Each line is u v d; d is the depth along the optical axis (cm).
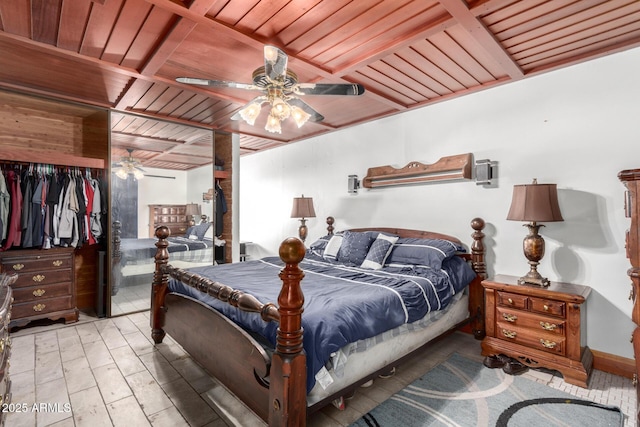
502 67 263
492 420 185
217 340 199
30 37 217
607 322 246
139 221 398
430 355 271
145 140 411
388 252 327
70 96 327
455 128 333
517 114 292
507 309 255
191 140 441
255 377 164
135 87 303
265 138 507
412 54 243
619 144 242
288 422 142
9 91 308
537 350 240
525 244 259
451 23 201
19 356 262
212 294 208
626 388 219
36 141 363
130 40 223
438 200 348
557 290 237
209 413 193
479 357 267
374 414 191
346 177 445
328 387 168
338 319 176
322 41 225
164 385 221
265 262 346
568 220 264
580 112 259
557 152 270
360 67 262
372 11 192
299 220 521
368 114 387
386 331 206
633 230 171
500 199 303
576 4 186
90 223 364
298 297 151
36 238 325
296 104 271
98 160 362
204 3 180
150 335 309
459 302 294
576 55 248
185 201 436
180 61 254
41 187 331
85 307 395
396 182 380
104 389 216
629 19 201
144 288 400
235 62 256
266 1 182
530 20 201
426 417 188
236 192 498
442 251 300
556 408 196
